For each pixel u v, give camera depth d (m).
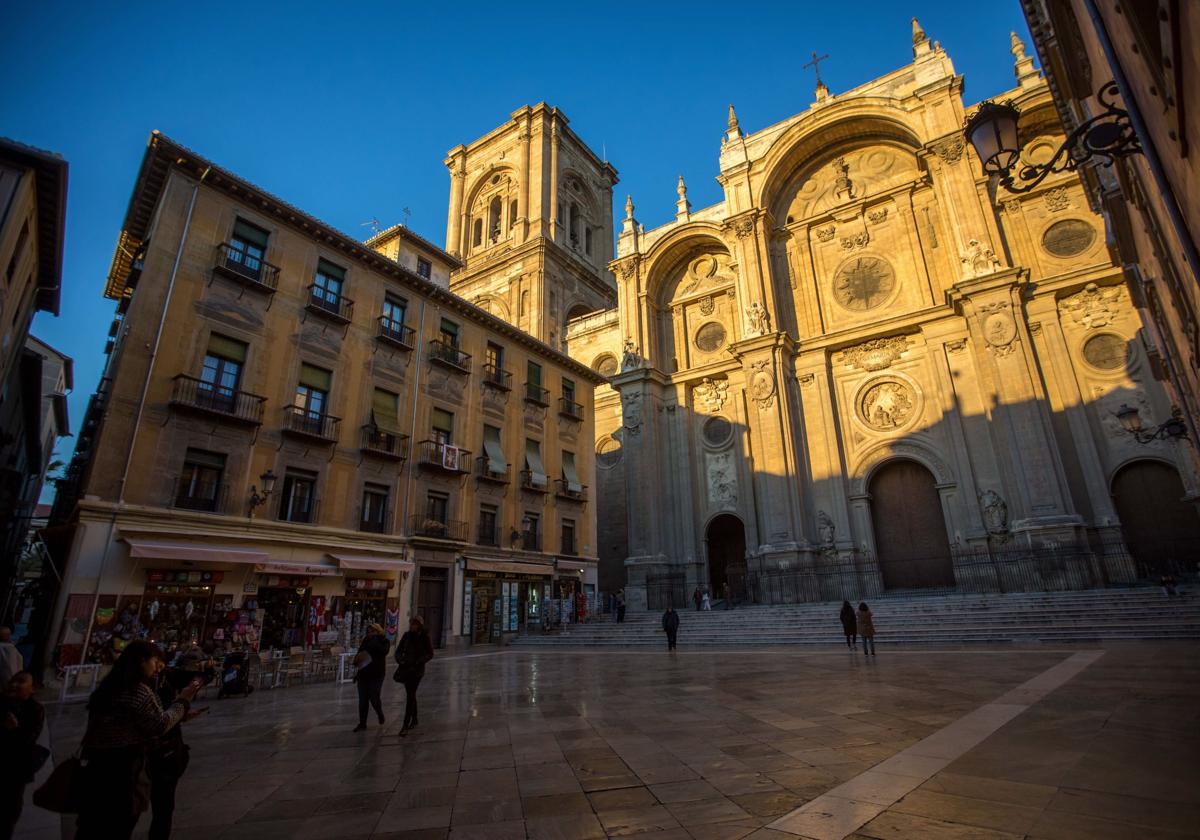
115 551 15.55
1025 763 5.36
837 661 15.59
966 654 15.66
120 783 3.64
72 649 14.43
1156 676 10.03
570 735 7.94
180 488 17.16
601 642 24.48
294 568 18.56
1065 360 26.77
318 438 20.30
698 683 12.47
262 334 19.89
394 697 12.18
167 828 4.31
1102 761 5.26
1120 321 26.31
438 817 4.95
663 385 38.31
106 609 15.12
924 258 32.12
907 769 5.44
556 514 30.11
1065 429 26.27
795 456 31.78
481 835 4.51
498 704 10.70
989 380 27.45
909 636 19.92
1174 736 5.97
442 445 24.52
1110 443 25.53
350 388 22.14
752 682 12.28
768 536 30.88
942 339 29.95
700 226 38.28
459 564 24.42
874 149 35.03
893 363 31.48
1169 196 4.53
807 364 33.41
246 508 18.28
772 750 6.65
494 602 25.84
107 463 15.91
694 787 5.45
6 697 4.48
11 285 14.06
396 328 24.41
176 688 5.22
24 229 14.02
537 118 55.19
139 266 21.81
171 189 18.61
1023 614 20.00
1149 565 24.14
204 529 17.20
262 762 7.08
